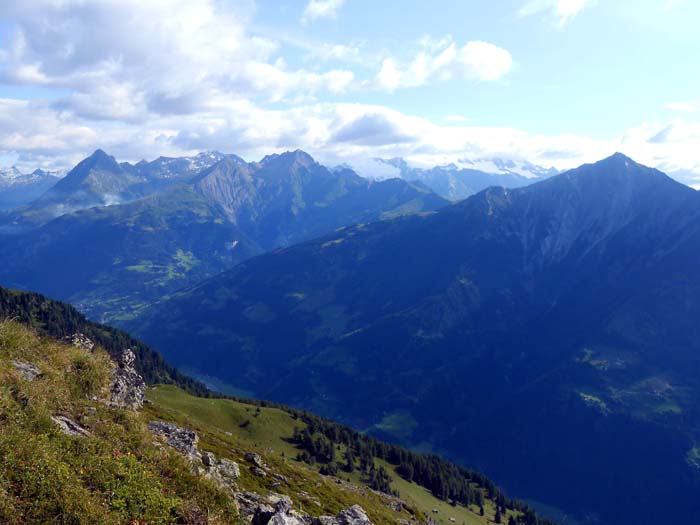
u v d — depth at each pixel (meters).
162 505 23.95
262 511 29.67
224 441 75.75
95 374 35.38
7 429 22.95
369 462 194.62
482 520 187.75
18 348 32.44
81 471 22.84
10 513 18.59
